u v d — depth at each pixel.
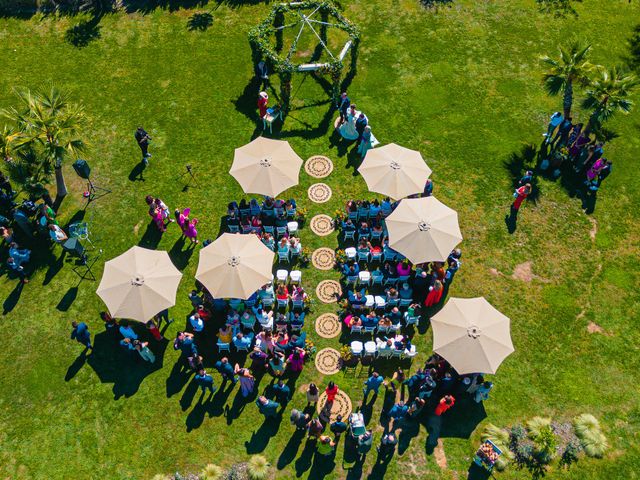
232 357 18.47
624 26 29.00
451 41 28.17
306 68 23.97
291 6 26.47
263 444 16.70
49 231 21.16
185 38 28.16
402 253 18.45
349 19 29.11
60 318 19.39
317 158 23.84
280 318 18.28
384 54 27.58
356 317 18.61
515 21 29.19
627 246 21.52
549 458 16.55
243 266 17.81
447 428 17.06
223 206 22.38
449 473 16.22
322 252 21.09
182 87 26.20
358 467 16.25
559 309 19.80
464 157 23.91
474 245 21.42
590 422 17.08
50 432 17.00
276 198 22.56
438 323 16.91
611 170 23.67
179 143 24.25
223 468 16.27
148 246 21.22
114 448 16.69
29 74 26.69
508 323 16.95
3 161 23.11
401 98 25.84
